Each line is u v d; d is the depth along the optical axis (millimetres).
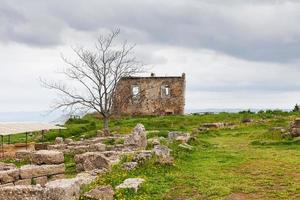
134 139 32875
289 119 51594
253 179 19266
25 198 15242
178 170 21828
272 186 17969
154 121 65875
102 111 60781
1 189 15359
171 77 90125
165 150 25406
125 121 68375
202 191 17359
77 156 24766
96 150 33469
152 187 17750
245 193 17078
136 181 18141
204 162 24344
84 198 15789
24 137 58406
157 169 21672
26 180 22250
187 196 16938
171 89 90000
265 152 27719
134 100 87438
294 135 34688
